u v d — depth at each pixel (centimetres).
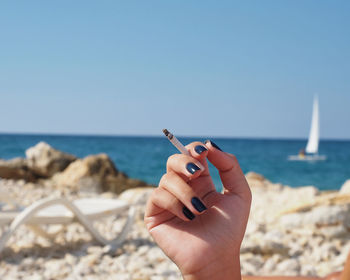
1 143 5838
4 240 352
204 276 97
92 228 411
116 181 1011
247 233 470
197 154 101
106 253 407
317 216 475
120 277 336
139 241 453
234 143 8481
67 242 439
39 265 366
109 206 446
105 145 5725
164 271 344
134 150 4706
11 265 364
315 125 4116
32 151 1081
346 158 4103
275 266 371
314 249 416
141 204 693
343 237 463
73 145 5706
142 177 2552
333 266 371
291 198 545
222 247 99
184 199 93
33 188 936
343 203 485
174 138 100
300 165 3556
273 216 519
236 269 100
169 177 97
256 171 3203
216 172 1728
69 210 405
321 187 2442
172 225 101
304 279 145
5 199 409
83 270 348
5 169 1023
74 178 1002
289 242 432
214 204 103
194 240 99
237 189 105
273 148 6228
